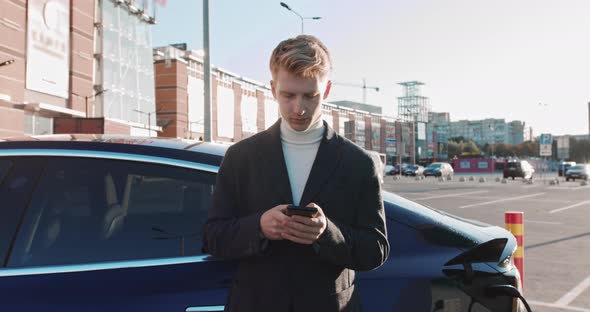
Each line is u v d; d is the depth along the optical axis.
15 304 1.67
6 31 23.95
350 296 1.37
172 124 49.84
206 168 1.90
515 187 28.88
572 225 10.96
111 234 1.82
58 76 28.11
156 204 1.87
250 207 1.36
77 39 30.00
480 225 2.26
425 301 1.77
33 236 1.81
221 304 1.64
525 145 135.00
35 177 1.90
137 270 1.71
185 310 1.64
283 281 1.30
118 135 2.27
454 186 30.23
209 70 14.19
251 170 1.36
